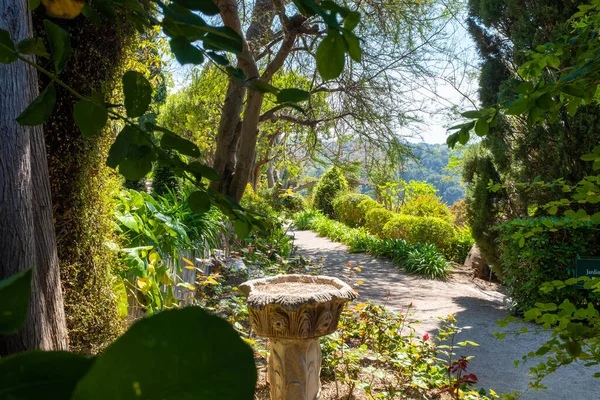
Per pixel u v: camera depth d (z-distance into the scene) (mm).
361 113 7051
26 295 138
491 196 7953
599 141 6406
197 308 134
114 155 603
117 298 3160
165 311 133
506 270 7094
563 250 6215
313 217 19172
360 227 16484
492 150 7551
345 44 347
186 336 132
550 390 4336
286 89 461
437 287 8938
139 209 3666
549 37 6742
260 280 3584
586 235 6238
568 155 6621
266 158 15727
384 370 4113
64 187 2656
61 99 2611
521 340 5781
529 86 1286
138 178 642
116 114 575
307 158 10375
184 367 131
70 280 2678
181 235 3844
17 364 133
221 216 5613
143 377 131
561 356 1540
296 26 5145
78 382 128
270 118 6988
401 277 9711
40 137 1878
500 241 7199
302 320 3053
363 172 8594
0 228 1572
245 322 4801
